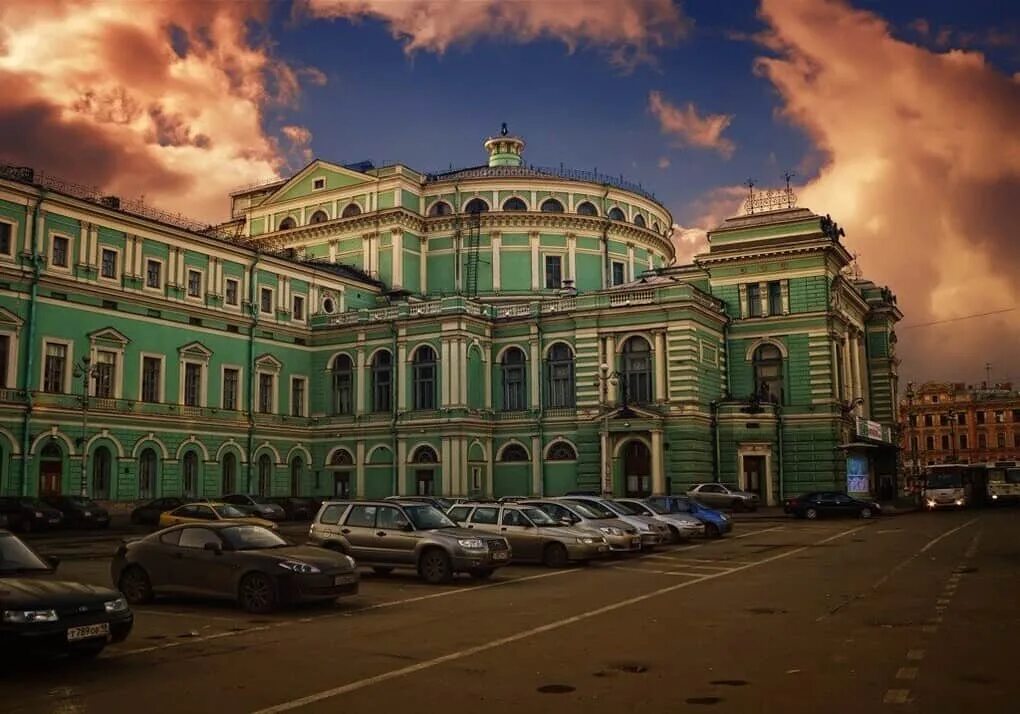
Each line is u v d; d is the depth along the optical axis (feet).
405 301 222.07
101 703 37.47
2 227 163.43
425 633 53.57
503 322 215.10
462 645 49.49
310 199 261.65
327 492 220.02
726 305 215.92
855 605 62.23
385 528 82.12
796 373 207.62
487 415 211.20
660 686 39.45
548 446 206.28
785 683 39.60
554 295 237.25
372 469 214.28
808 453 203.72
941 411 511.81
